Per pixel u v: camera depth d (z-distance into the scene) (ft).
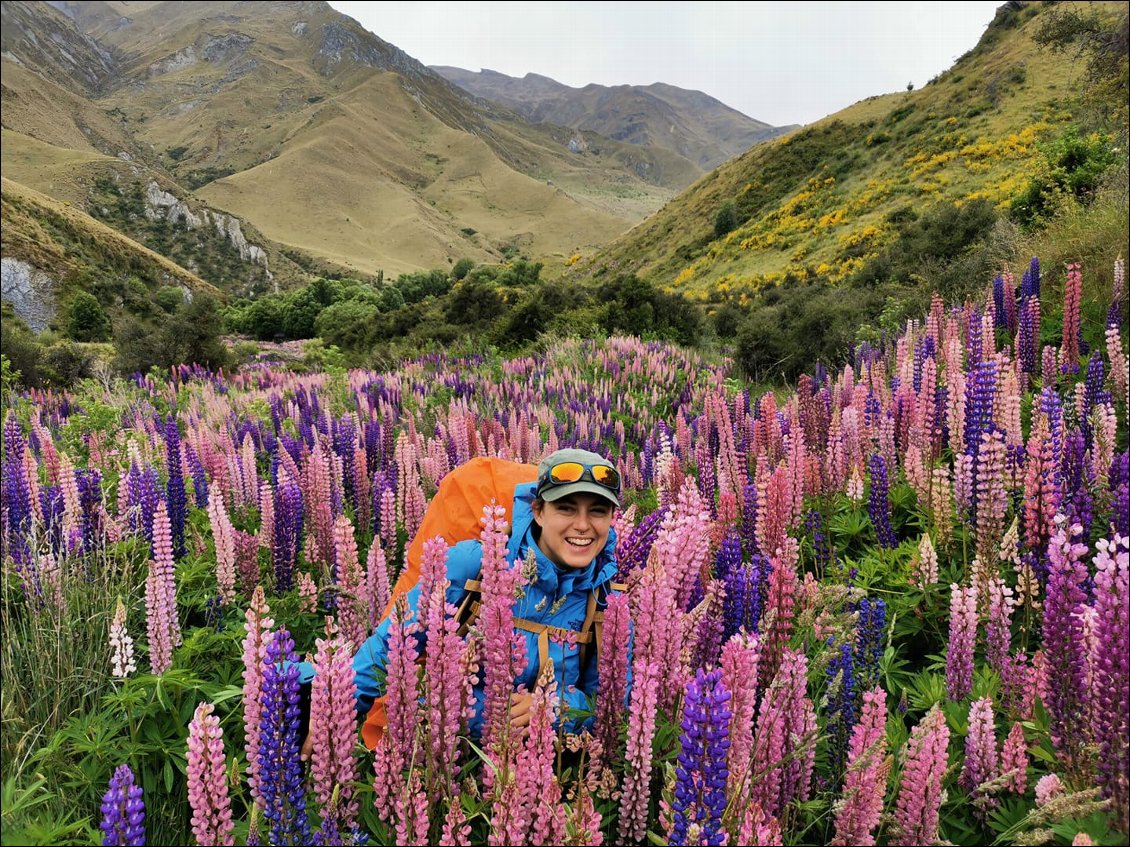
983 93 216.95
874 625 10.52
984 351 20.62
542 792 7.22
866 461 18.85
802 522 16.34
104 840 6.88
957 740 10.24
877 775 8.09
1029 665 11.17
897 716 10.73
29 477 16.90
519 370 46.70
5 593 13.15
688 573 10.72
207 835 7.41
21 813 8.98
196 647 12.26
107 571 14.26
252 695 7.96
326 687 7.87
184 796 10.31
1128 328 23.09
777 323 63.46
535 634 9.99
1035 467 12.23
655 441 23.18
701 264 239.09
